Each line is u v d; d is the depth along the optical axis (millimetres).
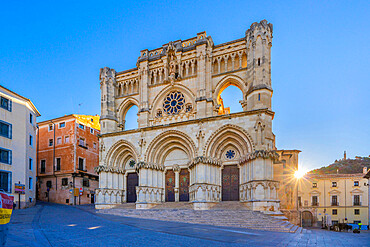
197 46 46031
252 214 32594
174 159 46500
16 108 47844
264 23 41938
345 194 81188
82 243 16734
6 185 44125
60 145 63938
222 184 42281
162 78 49250
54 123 65938
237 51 44688
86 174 64062
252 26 42719
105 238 18469
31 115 53875
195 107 45250
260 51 41219
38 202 60062
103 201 46562
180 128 43875
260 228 27266
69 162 61844
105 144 49438
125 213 38375
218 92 45062
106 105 51062
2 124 44719
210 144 41500
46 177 63875
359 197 80000
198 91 44812
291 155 59906
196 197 39125
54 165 63312
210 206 39219
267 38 41969
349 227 55750
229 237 20312
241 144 40375
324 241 20703
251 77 41531
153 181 45094
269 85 40938
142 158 45625
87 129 67125
